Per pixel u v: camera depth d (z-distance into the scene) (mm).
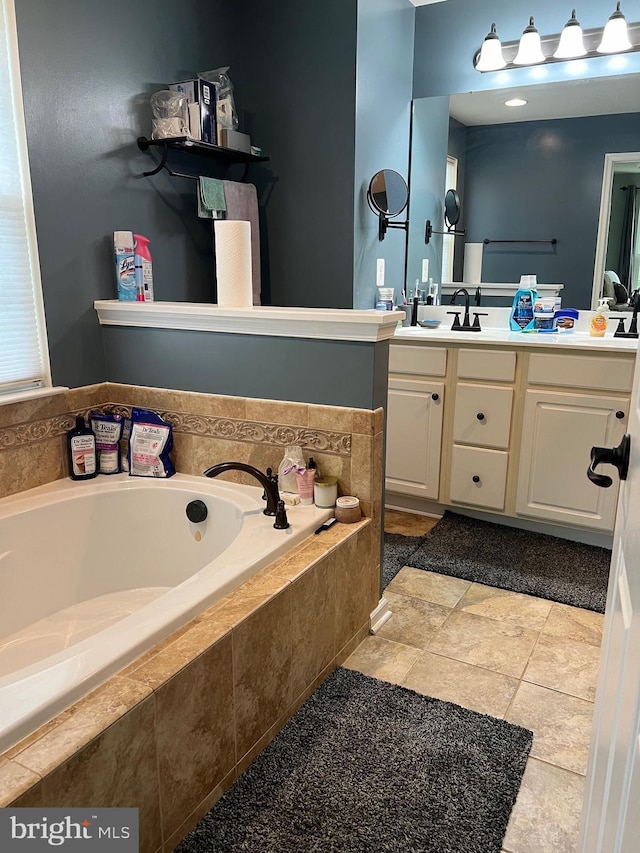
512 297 3242
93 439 2191
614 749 788
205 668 1313
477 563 2604
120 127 2264
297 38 2730
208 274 2805
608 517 2637
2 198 1912
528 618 2211
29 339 2064
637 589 706
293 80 2779
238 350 2102
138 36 2299
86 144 2139
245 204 2787
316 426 2021
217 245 2090
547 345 2605
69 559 2039
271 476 1892
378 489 2025
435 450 2988
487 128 3135
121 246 2254
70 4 2018
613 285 2980
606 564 2594
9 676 1148
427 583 2459
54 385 2146
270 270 3031
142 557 2170
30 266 2027
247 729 1494
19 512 1905
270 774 1487
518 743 1599
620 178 2906
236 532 1959
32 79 1927
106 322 2301
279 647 1579
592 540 2777
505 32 2996
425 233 3375
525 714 1719
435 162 3271
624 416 2518
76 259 2164
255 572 1621
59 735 1055
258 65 2844
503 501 2879
